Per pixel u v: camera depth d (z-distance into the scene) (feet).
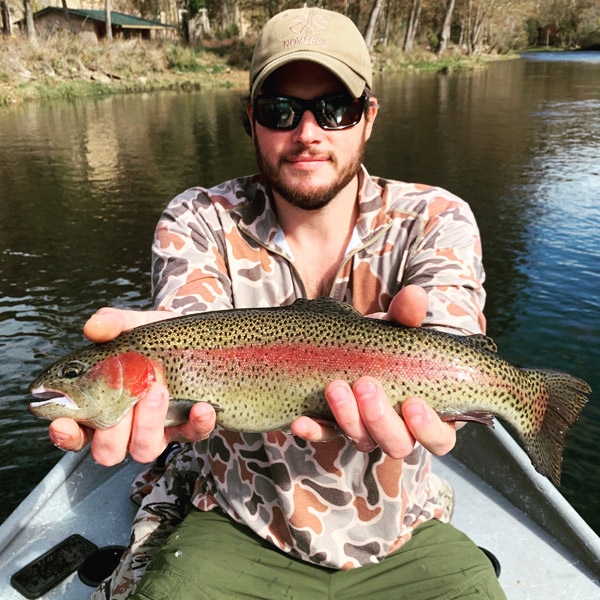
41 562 3.40
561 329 8.29
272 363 2.40
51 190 15.75
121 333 2.47
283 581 2.60
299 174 2.62
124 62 44.32
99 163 18.86
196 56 51.03
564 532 3.45
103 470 4.09
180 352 2.42
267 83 2.64
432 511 2.89
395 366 2.35
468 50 82.38
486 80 47.73
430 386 2.36
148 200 14.62
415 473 2.77
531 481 3.66
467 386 2.38
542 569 3.30
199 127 25.81
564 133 22.35
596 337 8.08
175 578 2.53
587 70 57.41
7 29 51.26
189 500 3.17
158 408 2.06
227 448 2.77
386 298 2.78
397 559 2.68
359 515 2.62
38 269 10.50
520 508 3.76
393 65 60.13
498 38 94.99
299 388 2.39
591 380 7.16
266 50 2.63
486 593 2.48
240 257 2.88
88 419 2.39
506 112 28.60
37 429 6.31
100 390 2.36
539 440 2.51
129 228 12.60
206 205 2.96
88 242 11.82
